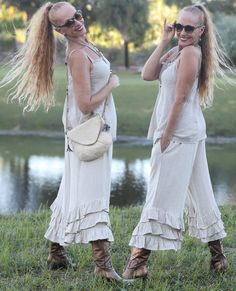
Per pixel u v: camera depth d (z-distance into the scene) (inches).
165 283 200.4
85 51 198.7
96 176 199.2
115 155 711.7
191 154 204.1
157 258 228.5
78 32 198.2
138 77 1211.2
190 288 198.4
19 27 991.6
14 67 212.2
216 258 216.8
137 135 857.5
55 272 216.8
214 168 633.6
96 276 202.7
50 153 730.2
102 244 200.7
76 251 236.5
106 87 200.4
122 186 538.6
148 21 1336.1
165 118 203.2
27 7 1001.5
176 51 210.2
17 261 227.3
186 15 199.3
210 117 871.1
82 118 201.6
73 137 199.2
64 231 208.4
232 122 856.9
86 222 198.7
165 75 203.2
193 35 199.2
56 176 585.9
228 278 211.2
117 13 1293.1
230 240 258.8
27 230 271.1
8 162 668.1
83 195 199.8
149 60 212.2
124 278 205.0
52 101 215.0
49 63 208.4
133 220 302.8
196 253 237.6
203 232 212.4
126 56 1409.9
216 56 208.5
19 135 869.8
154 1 1328.7
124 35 1349.7
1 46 1101.1
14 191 517.7
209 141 816.9
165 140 201.0
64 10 197.0
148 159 685.3
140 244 202.2
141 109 932.6
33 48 206.5
